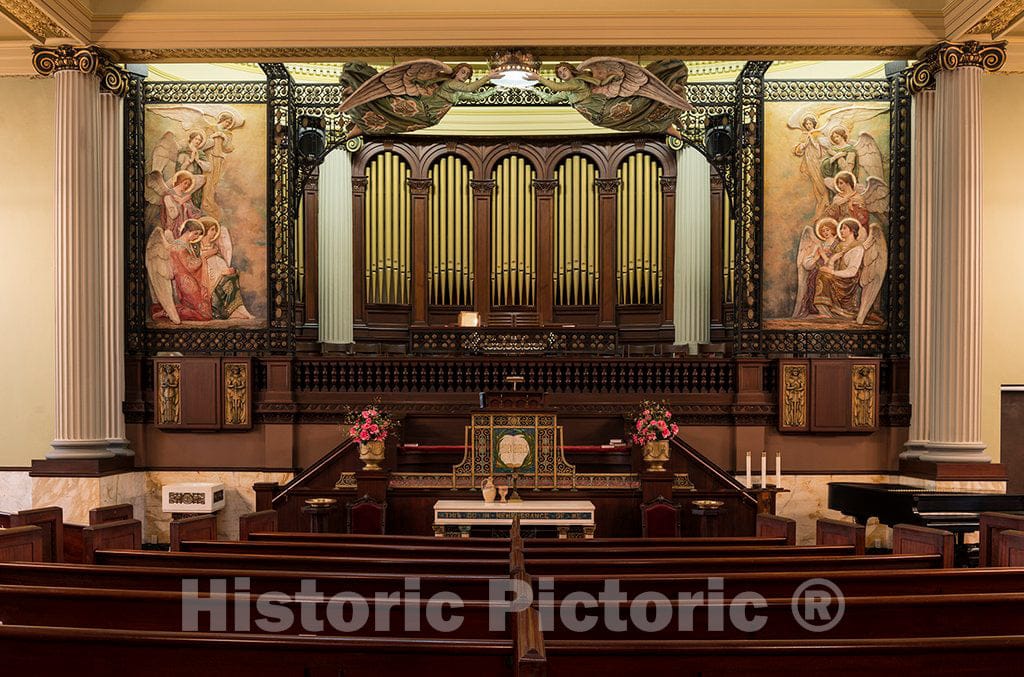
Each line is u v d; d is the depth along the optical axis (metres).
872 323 12.73
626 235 15.06
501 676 2.97
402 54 11.05
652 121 11.77
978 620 3.83
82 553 6.09
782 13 10.61
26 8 9.74
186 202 12.91
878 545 11.96
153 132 12.94
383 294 15.00
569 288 15.19
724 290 14.09
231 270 12.92
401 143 15.12
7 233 12.70
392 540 6.70
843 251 12.76
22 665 3.07
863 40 10.65
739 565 5.19
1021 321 12.54
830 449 12.30
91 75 10.85
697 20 10.62
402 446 11.56
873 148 12.77
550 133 15.15
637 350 14.96
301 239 14.12
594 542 6.65
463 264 15.21
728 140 12.91
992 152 12.62
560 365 12.51
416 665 3.00
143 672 3.05
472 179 15.21
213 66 14.08
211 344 12.87
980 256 10.59
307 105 13.17
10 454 12.57
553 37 10.65
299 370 12.57
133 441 12.36
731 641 2.92
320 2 10.70
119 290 12.12
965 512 8.30
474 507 9.05
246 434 12.44
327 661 3.01
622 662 2.93
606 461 11.66
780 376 12.13
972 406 10.56
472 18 10.66
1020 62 10.95
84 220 10.74
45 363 12.63
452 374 12.58
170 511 11.63
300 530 10.51
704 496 10.34
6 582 4.60
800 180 12.82
